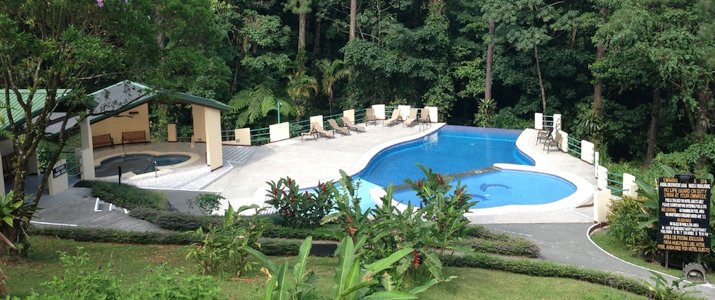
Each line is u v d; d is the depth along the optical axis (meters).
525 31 33.03
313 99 38.03
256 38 33.16
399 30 36.00
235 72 34.34
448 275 11.73
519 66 36.12
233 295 9.20
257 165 23.88
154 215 15.31
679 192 13.20
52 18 11.22
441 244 10.98
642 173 24.36
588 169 23.78
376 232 10.86
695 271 12.76
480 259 12.48
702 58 22.38
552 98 35.97
